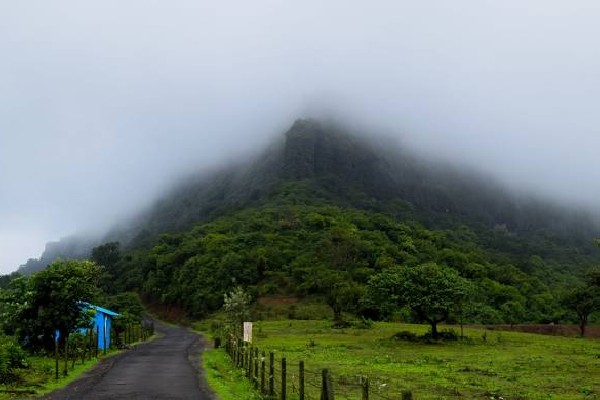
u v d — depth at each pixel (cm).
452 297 5562
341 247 11306
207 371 2727
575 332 8325
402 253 11819
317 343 5075
